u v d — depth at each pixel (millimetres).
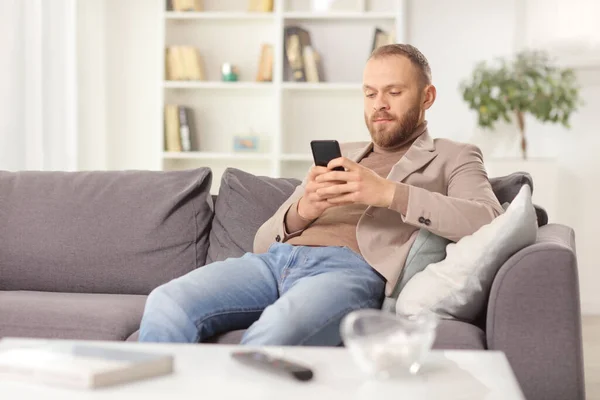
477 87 4953
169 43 5520
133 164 5691
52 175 2953
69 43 5004
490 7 5383
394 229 2342
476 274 2059
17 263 2775
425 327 1391
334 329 2014
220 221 2830
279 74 5289
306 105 5469
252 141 5422
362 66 5383
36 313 2285
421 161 2438
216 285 2127
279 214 2504
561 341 1917
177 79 5402
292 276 2254
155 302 2025
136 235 2779
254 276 2240
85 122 5391
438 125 5477
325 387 1317
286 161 5520
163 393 1275
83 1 5332
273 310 1946
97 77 5543
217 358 1473
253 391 1290
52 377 1319
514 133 5371
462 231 2211
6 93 4203
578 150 5332
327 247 2318
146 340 1970
